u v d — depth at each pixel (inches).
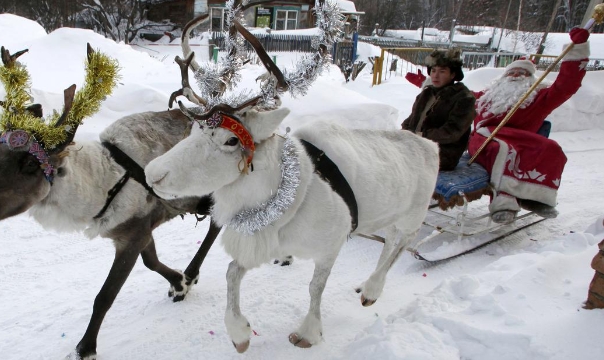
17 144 111.9
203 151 99.6
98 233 134.6
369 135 138.8
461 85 191.9
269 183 108.0
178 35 1197.1
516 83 211.6
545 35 601.0
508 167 192.9
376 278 148.8
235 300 120.3
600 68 714.8
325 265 124.1
